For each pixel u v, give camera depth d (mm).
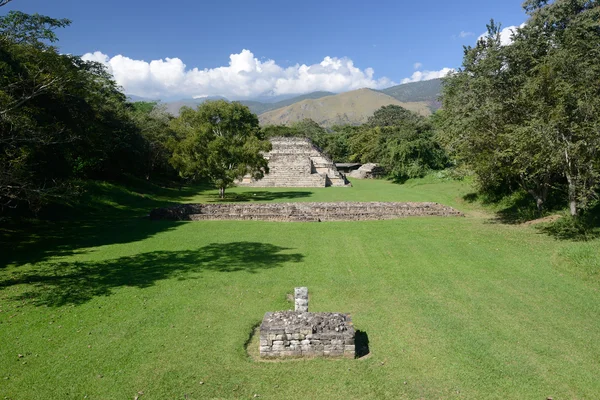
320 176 49969
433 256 14930
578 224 17312
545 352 7875
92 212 26484
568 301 10391
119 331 8867
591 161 15492
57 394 6664
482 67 18922
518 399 6500
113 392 6738
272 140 59062
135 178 40719
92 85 29438
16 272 13148
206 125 33594
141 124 42375
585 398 6484
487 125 19094
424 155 51781
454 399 6527
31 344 8273
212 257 15094
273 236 18812
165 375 7207
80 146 26531
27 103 17516
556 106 15703
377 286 11852
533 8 26594
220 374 7254
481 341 8359
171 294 11156
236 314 9867
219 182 34750
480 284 11828
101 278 12547
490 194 28922
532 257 14344
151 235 19172
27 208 22578
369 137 78938
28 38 13297
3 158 13680
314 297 11039
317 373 7277
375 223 21922
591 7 22500
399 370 7352
